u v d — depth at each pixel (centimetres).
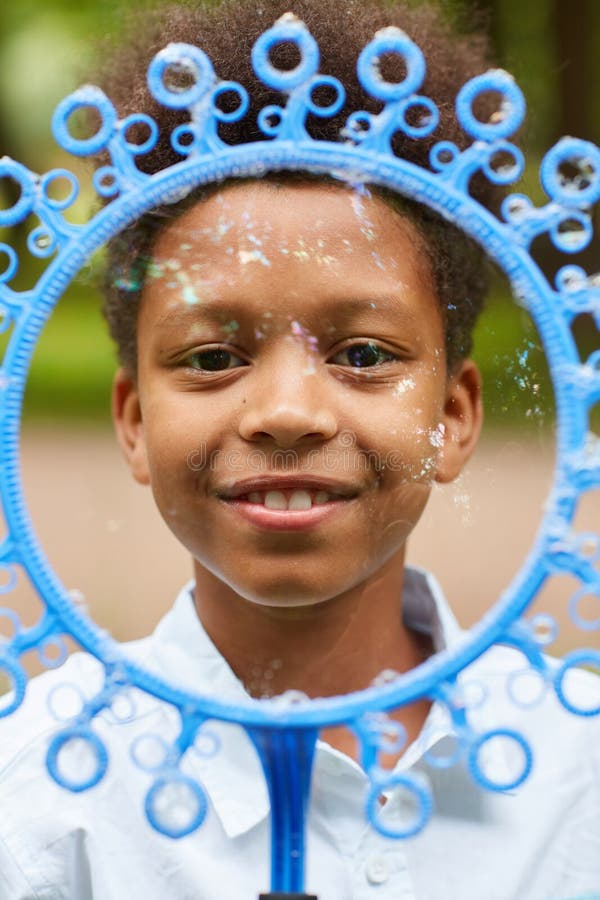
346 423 124
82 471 326
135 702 137
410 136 125
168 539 264
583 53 577
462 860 137
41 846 139
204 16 153
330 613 135
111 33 238
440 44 166
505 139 118
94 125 157
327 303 123
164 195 115
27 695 148
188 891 135
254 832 137
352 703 107
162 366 128
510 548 193
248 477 123
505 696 147
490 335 145
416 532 214
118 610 238
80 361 374
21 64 747
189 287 125
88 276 149
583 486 108
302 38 114
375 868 134
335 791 135
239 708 108
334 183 124
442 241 131
